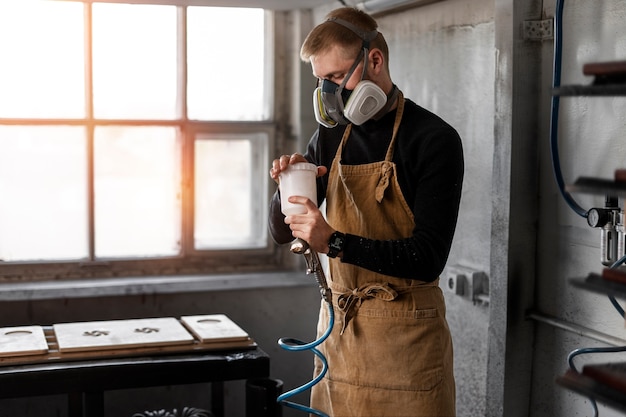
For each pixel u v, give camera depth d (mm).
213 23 3764
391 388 2123
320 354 2201
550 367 2639
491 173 2791
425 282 2115
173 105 3744
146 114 3709
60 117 3592
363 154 2178
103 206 3689
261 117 3887
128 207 3725
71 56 3586
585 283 1523
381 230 2139
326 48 2027
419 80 3191
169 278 3703
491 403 2752
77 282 3578
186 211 3783
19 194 3582
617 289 1447
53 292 3453
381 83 2096
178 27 3713
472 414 2963
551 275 2613
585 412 2500
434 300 2154
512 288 2660
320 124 2271
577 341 2514
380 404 2139
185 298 3631
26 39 3521
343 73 2051
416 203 2043
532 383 2719
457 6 2928
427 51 3127
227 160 3842
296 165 2076
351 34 2031
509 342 2674
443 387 2135
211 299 3668
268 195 3898
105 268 3693
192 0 3480
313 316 3799
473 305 2922
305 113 3820
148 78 3697
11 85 3523
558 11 2332
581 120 2451
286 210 2057
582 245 2479
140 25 3662
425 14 3125
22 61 3525
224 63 3801
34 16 3520
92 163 3641
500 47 2609
